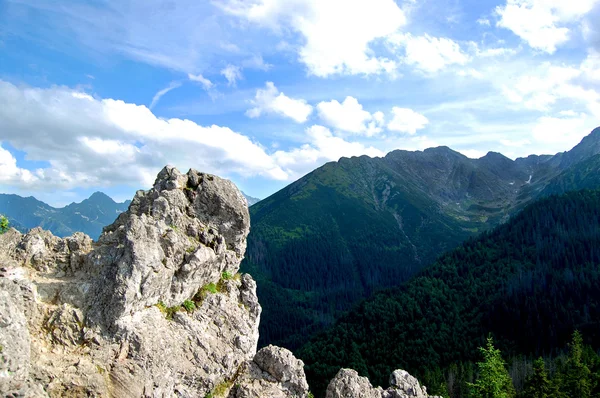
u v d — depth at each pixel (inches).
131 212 1164.5
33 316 807.7
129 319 885.2
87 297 879.7
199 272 1080.2
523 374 4913.9
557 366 4579.2
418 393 1402.6
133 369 842.2
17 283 822.5
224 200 1250.0
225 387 1015.6
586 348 4478.3
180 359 940.6
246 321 1159.6
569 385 3289.9
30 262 927.7
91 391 768.3
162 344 912.9
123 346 856.9
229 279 1227.2
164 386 881.5
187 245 1077.8
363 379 1233.4
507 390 3125.0
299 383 1072.8
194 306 1069.8
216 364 1005.2
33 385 693.9
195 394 949.8
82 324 844.6
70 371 765.9
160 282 948.0
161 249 995.3
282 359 1079.0
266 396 1010.1
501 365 2657.5
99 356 821.2
